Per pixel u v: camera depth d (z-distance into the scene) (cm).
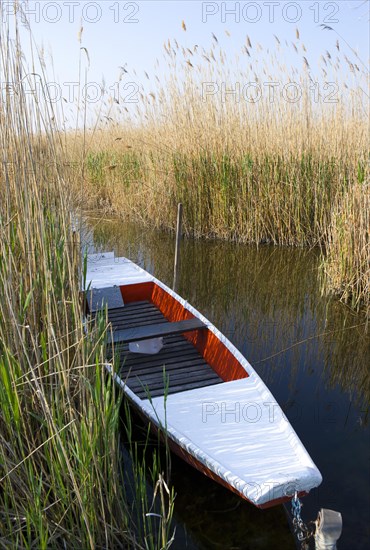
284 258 776
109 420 256
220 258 784
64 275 278
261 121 866
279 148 849
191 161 891
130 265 605
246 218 869
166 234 927
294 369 443
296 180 833
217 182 877
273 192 846
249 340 502
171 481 309
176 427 301
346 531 267
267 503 250
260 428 298
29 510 242
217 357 395
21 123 269
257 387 337
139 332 402
